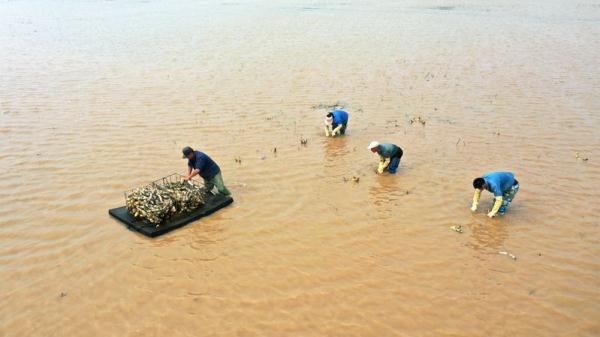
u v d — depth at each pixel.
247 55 24.39
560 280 7.56
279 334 6.56
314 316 6.89
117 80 19.69
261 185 10.79
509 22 33.62
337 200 10.13
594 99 16.50
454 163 11.82
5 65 22.55
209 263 8.06
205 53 24.95
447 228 9.05
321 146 12.99
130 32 31.98
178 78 20.02
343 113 13.50
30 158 12.10
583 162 11.71
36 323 6.78
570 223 9.12
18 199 10.06
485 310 6.97
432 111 15.72
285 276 7.74
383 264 8.03
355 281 7.62
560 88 17.89
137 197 9.02
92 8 47.22
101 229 8.98
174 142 13.16
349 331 6.61
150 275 7.76
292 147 12.93
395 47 25.86
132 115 15.39
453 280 7.61
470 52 24.25
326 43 27.33
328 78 19.88
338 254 8.30
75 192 10.34
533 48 24.89
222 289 7.45
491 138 13.34
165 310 7.02
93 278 7.68
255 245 8.56
